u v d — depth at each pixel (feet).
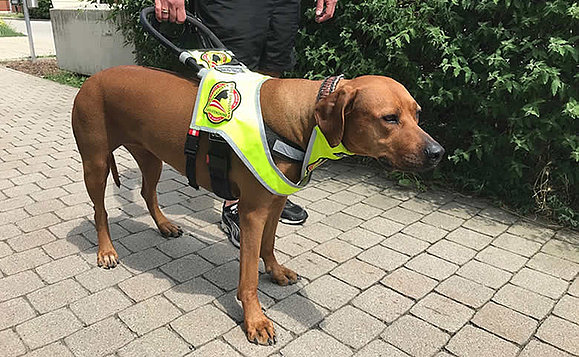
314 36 16.84
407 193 15.03
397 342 8.44
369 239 12.07
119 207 13.55
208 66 8.90
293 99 7.85
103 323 8.71
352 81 7.62
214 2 10.54
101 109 9.46
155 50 22.09
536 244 12.00
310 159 7.88
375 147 7.30
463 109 15.26
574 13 11.99
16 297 9.39
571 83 12.99
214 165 8.30
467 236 12.34
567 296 9.89
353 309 9.32
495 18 14.08
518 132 13.29
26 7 37.83
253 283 8.45
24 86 30.17
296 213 12.75
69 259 10.78
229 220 11.76
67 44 32.73
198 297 9.55
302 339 8.45
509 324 8.98
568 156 13.69
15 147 18.51
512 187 14.32
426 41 14.67
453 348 8.34
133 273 10.33
